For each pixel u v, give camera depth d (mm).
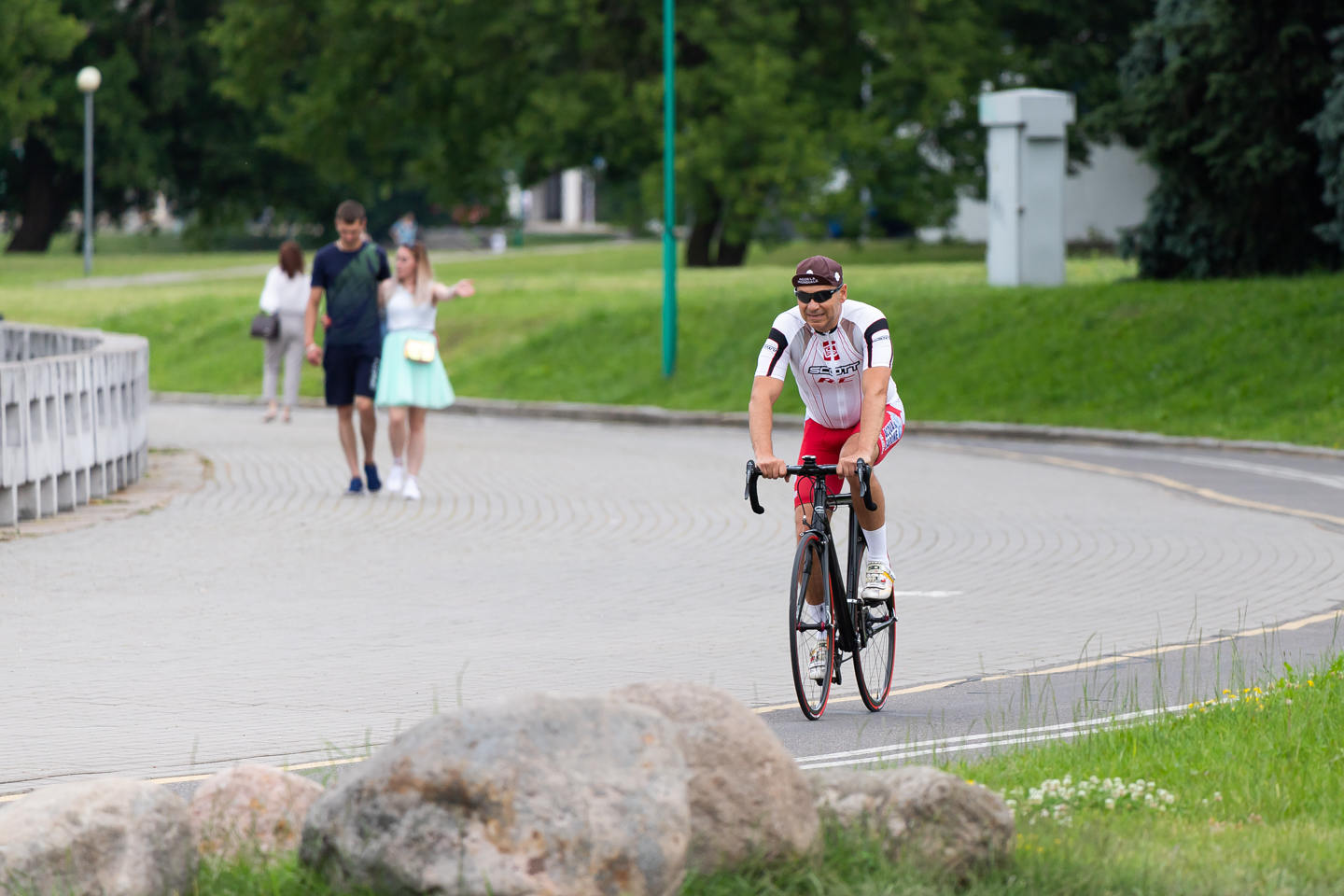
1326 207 91500
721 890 14258
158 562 38906
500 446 67562
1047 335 84312
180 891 14375
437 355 50250
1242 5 87125
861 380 25094
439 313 107188
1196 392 75500
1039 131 97812
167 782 20859
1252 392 74062
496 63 159250
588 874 13188
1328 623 32000
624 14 153250
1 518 43531
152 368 105312
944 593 35875
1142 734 21344
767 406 24766
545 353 97062
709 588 36250
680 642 30359
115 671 27750
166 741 23031
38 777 21172
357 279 50062
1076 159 166875
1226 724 21938
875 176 159000
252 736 23312
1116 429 72938
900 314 91438
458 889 13203
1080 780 18875
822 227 153000
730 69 145375
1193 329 81125
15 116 191375
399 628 31594
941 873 15016
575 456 63719
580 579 37375
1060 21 168750
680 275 121875
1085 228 173875
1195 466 61594
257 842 15289
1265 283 85625
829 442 25953
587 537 43625
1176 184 92688
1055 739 21906
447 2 151375
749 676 27562
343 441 51219
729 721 14938
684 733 14789
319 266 50188
